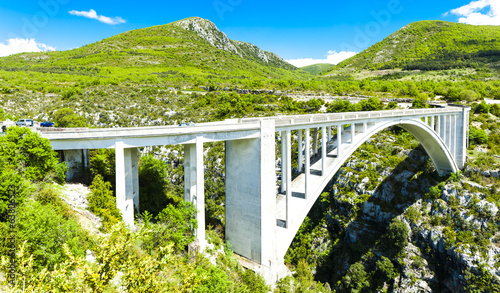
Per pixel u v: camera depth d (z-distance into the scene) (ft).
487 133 187.83
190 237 74.23
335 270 161.99
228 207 95.55
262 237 85.51
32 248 41.55
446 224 147.13
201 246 76.54
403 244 145.38
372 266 153.38
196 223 73.20
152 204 96.43
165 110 233.55
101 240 32.09
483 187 150.51
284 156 101.35
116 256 30.58
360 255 159.84
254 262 87.51
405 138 196.34
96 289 28.60
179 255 70.44
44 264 41.98
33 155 67.15
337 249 170.60
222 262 81.61
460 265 131.95
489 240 134.00
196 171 75.51
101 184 75.36
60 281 28.94
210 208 150.71
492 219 138.41
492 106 215.92
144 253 59.93
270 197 88.17
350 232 169.27
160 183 106.63
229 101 253.03
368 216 170.91
